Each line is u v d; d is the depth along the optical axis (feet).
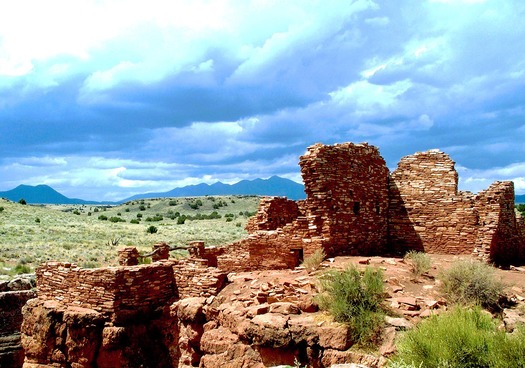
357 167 77.66
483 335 34.76
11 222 275.39
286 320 46.03
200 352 55.42
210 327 54.24
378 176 83.15
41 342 64.08
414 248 82.79
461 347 33.71
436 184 82.33
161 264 65.41
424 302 47.96
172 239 241.14
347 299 46.03
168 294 65.16
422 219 82.64
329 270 56.59
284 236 69.51
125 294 61.93
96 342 60.95
